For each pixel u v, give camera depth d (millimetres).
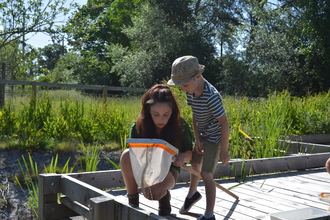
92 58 35094
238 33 25531
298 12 25812
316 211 3014
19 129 8070
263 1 25625
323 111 10859
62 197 3916
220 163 5035
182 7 28859
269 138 6660
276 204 3906
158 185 3074
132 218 2855
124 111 9430
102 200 2971
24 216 5012
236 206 3818
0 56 20250
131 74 27188
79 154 7477
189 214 3533
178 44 26828
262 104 9891
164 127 3109
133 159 2844
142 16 27922
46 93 9258
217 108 3162
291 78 24797
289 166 5621
